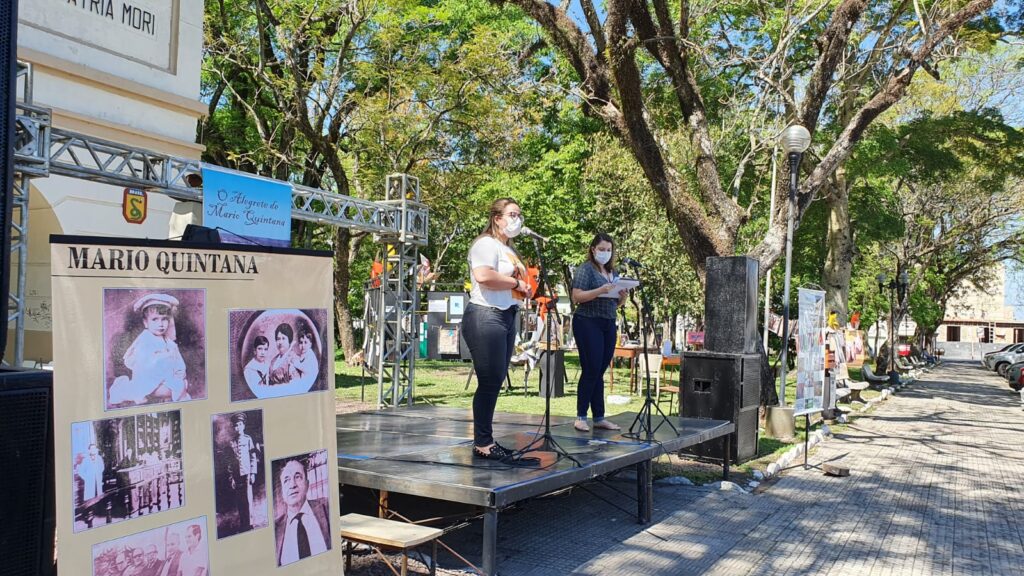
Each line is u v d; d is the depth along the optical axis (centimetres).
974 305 8088
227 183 848
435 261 3191
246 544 321
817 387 909
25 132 661
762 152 1834
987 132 2192
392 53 1872
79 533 271
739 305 855
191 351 307
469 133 2077
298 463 344
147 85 1020
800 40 1658
